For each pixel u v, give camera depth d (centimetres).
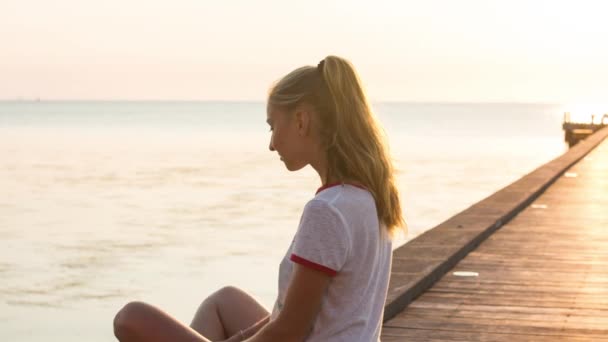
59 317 1084
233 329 327
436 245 809
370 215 253
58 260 1484
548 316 593
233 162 3969
